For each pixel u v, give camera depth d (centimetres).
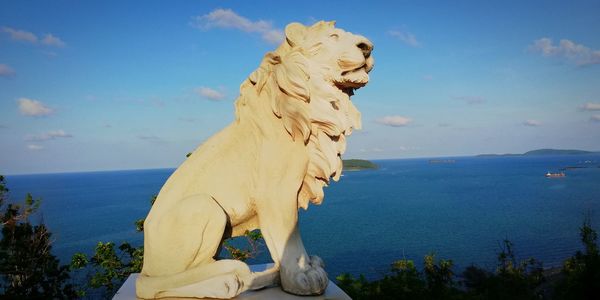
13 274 430
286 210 220
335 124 227
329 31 230
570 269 449
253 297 207
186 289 204
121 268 472
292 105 222
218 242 214
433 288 363
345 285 337
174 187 225
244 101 236
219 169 225
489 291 414
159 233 212
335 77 228
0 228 457
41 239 464
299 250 218
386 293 335
